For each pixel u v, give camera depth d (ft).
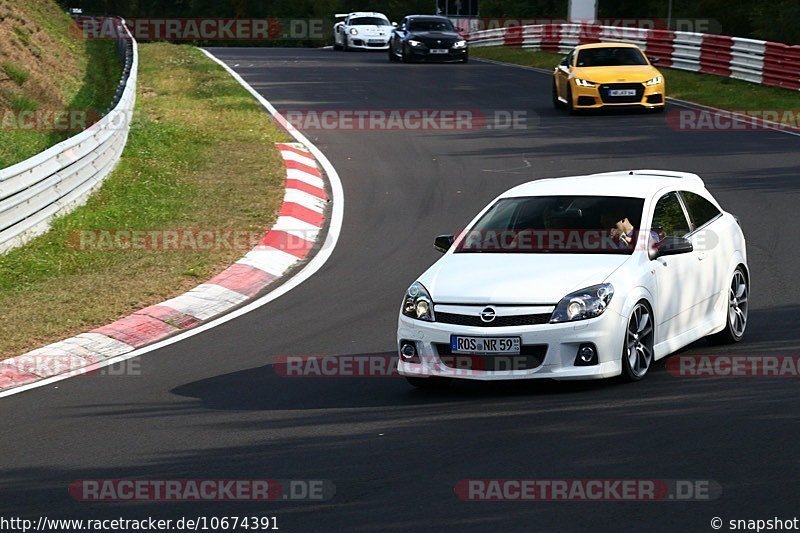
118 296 146.41
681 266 109.81
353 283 154.10
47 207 180.86
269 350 123.65
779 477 74.54
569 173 224.74
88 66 397.19
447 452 84.28
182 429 95.30
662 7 616.80
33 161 174.19
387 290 148.97
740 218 179.42
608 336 99.45
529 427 89.76
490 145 263.49
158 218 192.85
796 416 88.48
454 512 71.20
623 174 123.75
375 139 277.85
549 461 80.59
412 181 225.76
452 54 492.54
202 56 494.18
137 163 230.68
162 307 142.51
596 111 320.09
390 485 77.30
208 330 134.51
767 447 81.00
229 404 103.14
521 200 116.37
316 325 133.59
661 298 106.32
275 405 102.01
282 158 248.32
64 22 475.31
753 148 245.86
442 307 102.17
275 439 90.74
